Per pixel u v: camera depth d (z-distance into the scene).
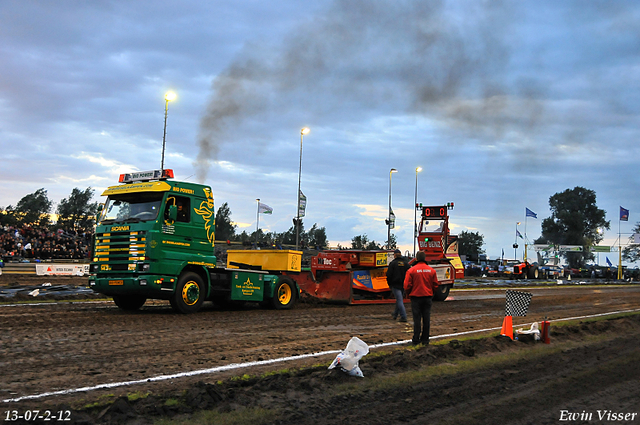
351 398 6.18
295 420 5.33
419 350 8.89
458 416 5.77
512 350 9.91
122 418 4.96
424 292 9.97
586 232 116.19
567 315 17.00
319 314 15.38
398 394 6.47
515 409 6.15
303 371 7.11
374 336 11.20
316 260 19.88
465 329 12.88
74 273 27.86
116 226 13.45
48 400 5.60
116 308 14.71
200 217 14.21
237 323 12.41
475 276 56.69
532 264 52.06
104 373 6.91
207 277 14.36
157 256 13.04
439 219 25.44
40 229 41.19
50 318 11.74
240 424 5.09
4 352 7.92
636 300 25.42
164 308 15.17
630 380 7.89
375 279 20.19
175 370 7.23
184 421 5.05
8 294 17.27
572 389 7.20
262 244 49.16
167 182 13.50
